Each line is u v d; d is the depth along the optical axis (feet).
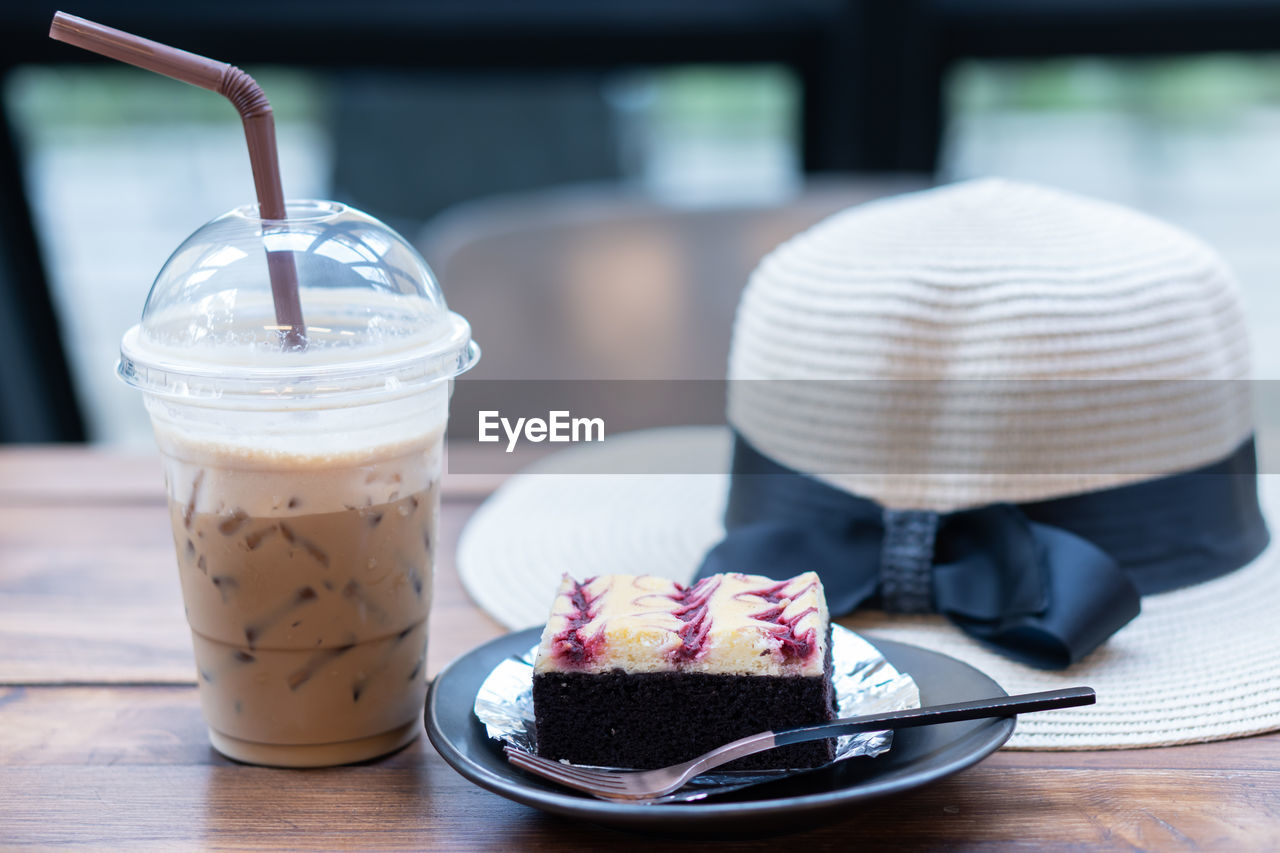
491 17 4.80
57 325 5.27
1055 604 2.32
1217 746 2.18
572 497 2.95
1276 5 4.56
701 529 2.79
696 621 2.11
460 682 2.19
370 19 4.78
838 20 4.79
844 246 2.61
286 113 4.96
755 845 2.04
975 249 2.52
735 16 4.81
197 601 2.14
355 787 2.14
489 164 5.09
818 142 5.11
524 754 2.08
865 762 2.07
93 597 2.60
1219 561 2.52
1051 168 5.07
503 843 2.05
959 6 4.75
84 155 4.94
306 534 2.10
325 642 2.13
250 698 2.15
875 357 2.49
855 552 2.51
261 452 2.07
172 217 5.08
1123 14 4.67
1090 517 2.47
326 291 2.09
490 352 3.99
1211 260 2.58
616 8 4.81
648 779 2.05
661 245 4.12
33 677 2.39
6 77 4.75
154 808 2.11
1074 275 2.48
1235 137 4.86
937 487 2.48
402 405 2.10
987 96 5.02
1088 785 2.12
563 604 2.16
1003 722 2.06
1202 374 2.49
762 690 2.06
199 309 2.07
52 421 5.45
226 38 4.79
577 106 5.04
